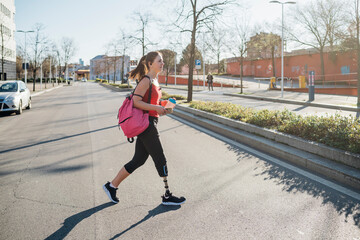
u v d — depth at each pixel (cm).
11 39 5119
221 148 607
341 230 275
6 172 469
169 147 626
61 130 846
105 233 277
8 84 1320
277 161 501
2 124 984
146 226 289
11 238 270
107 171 469
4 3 4741
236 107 966
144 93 311
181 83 5191
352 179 380
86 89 3797
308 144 493
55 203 347
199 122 931
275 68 4691
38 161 532
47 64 6412
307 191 369
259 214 311
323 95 2119
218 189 384
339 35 2361
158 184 405
